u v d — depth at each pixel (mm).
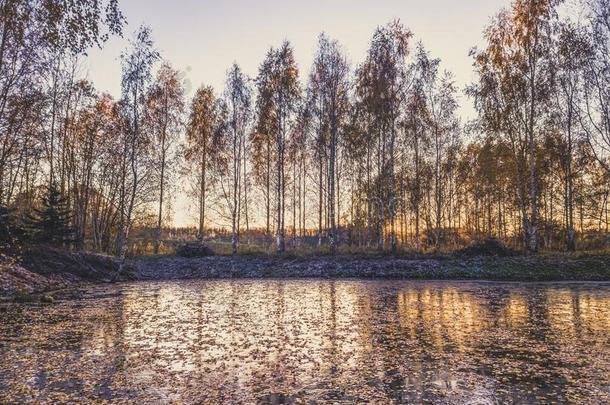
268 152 45844
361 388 7996
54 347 11289
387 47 37156
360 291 23719
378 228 39344
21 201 39375
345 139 40781
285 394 7723
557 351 10484
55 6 12664
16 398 7578
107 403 7344
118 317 15859
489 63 36938
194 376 8789
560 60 34906
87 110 40500
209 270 36094
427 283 27781
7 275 23812
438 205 42188
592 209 45719
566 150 41281
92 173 42938
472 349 10750
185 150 45844
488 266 31844
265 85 41469
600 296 20672
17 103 17250
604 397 7418
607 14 32156
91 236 51719
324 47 40438
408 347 11016
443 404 7188
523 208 37281
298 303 19250
